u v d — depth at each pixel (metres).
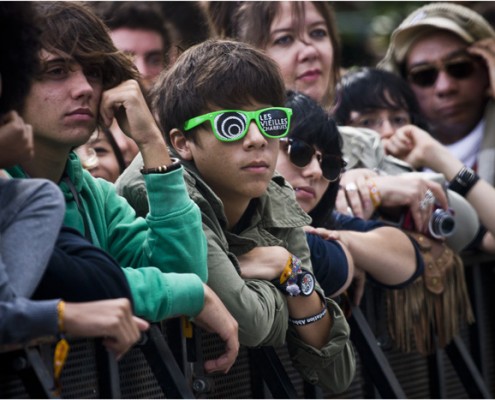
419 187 9.59
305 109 8.42
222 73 7.05
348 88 11.19
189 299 6.33
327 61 11.09
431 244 9.67
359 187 9.57
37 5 6.30
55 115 6.27
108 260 5.92
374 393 9.17
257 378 8.02
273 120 7.04
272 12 10.89
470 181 10.75
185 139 7.21
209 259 6.91
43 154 6.38
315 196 8.45
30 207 5.61
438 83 12.52
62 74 6.30
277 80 7.23
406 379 9.58
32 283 5.46
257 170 7.04
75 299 5.73
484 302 10.92
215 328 6.52
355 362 8.98
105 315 5.42
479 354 10.71
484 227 10.87
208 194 7.07
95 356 6.59
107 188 7.02
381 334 9.27
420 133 10.95
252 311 6.97
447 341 9.77
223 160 7.04
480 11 13.93
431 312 9.62
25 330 5.27
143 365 7.00
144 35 10.70
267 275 7.28
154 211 6.53
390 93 11.09
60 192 5.72
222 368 6.69
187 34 10.98
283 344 8.20
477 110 12.62
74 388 6.43
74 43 6.30
